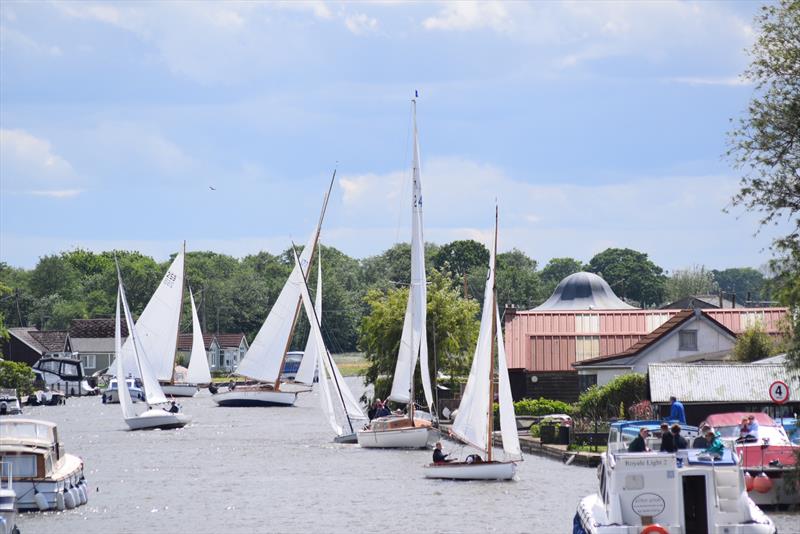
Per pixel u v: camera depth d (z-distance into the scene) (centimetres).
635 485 6194
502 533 8094
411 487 10569
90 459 13575
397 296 19588
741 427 8744
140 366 19762
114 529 8444
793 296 7600
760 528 6150
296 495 10156
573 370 18225
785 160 8119
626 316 19050
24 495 9150
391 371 19300
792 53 8131
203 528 8475
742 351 14725
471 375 11550
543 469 11575
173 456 13912
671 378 12156
